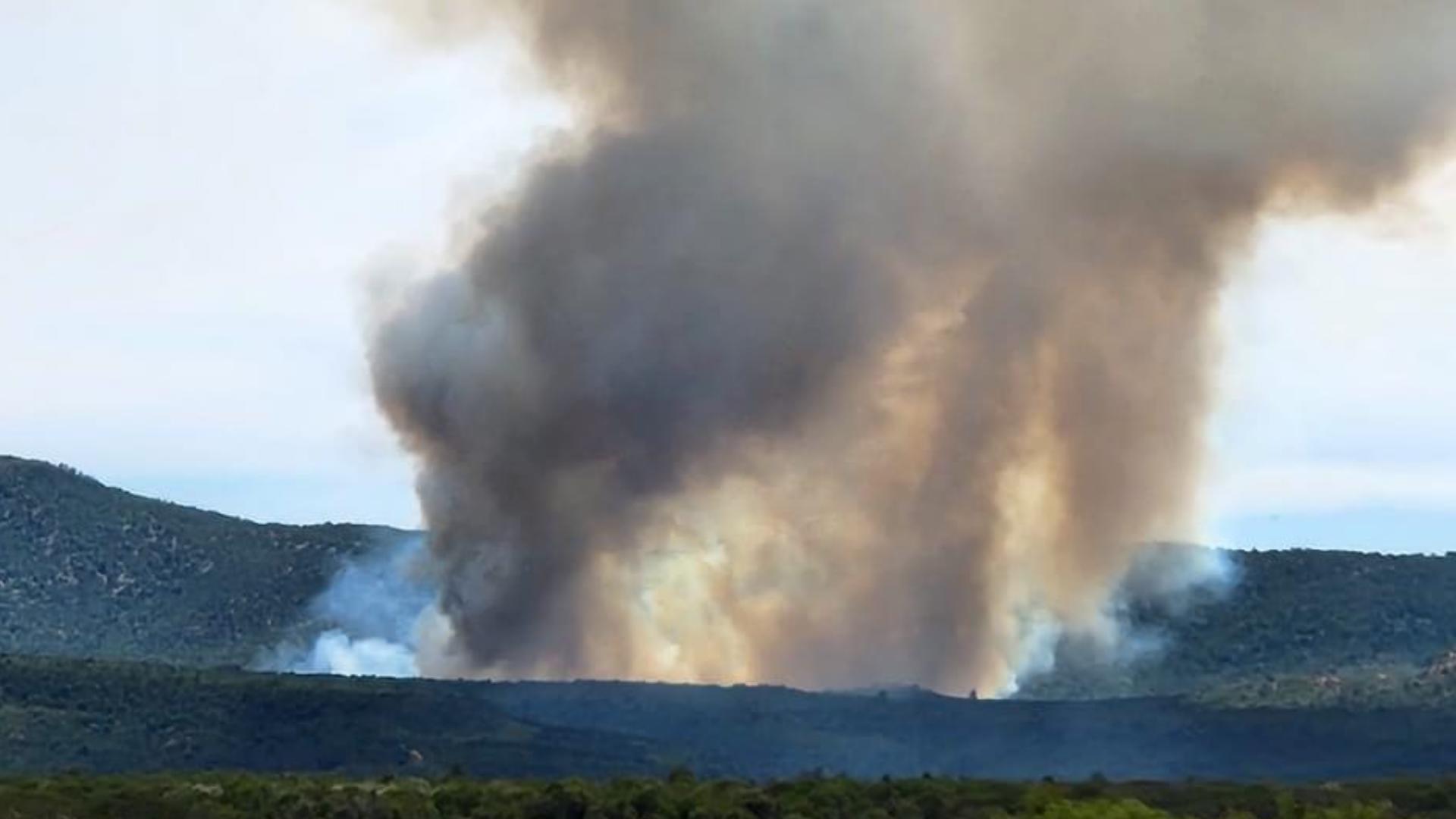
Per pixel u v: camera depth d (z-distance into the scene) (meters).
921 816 164.50
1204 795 172.25
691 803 168.12
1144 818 158.62
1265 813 166.62
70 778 195.00
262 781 187.62
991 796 171.50
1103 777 188.12
